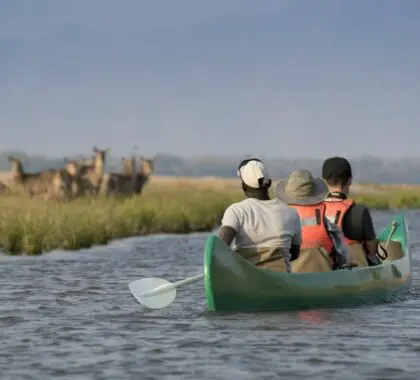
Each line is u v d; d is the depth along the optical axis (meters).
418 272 52.59
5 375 26.25
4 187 140.12
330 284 37.19
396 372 26.31
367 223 38.88
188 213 94.00
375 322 34.09
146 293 36.81
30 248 63.19
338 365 27.19
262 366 27.14
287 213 36.22
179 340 31.03
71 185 133.88
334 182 39.06
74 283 47.28
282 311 36.19
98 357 28.48
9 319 35.66
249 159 36.41
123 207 91.81
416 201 166.62
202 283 46.88
